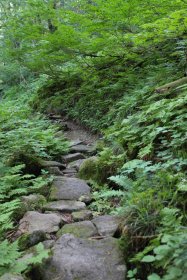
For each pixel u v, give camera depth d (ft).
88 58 39.86
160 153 16.19
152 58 33.94
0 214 13.89
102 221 13.65
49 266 10.65
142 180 14.23
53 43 34.76
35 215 14.58
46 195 18.30
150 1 26.96
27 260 10.50
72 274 10.18
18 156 22.13
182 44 26.91
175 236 9.21
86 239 11.90
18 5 61.41
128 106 25.88
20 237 12.65
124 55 36.55
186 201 11.81
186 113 17.31
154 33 27.68
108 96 33.32
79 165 23.18
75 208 15.80
